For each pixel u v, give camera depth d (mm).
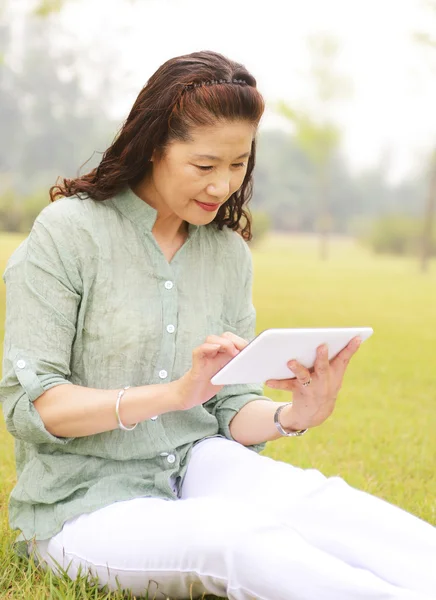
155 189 2346
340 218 57625
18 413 2172
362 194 60062
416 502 3377
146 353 2314
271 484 2229
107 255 2281
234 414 2523
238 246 2586
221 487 2299
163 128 2219
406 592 1810
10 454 3951
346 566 1881
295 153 56406
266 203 56969
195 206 2273
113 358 2281
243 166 2275
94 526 2154
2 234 29094
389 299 13664
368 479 3732
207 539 1962
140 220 2332
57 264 2232
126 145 2281
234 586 1957
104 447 2289
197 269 2451
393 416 5133
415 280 18859
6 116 47438
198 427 2471
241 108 2168
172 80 2205
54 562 2236
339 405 5375
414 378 6488
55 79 46562
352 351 2193
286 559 1885
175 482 2416
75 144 47688
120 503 2180
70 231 2256
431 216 26312
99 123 46750
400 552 2006
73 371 2318
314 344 2104
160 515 2064
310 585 1861
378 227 33656
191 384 2090
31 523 2305
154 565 2055
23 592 2234
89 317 2277
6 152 47781
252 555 1912
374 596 1819
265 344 1974
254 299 12234
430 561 1979
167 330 2338
